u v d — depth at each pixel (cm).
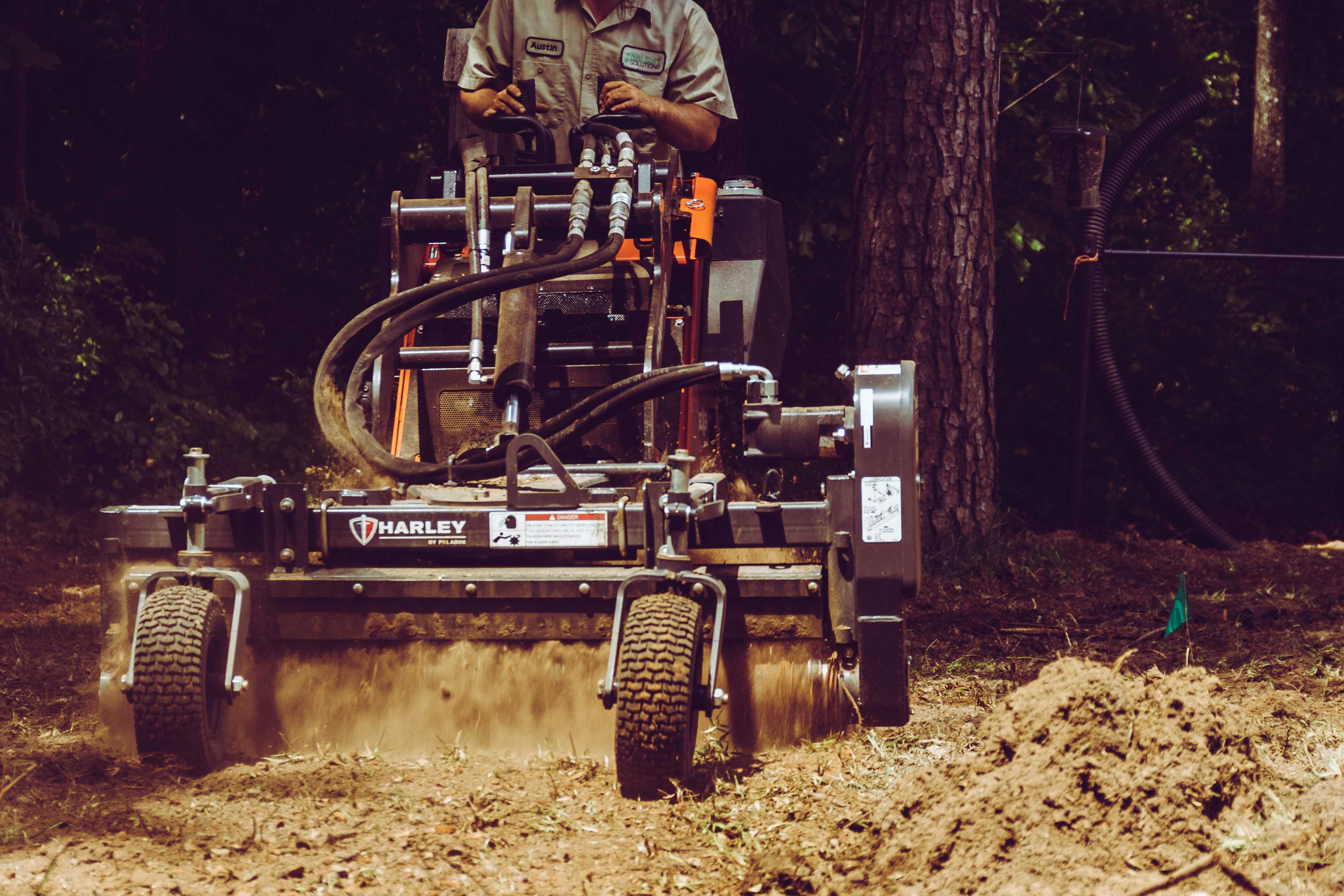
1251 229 3005
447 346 914
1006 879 517
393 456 804
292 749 739
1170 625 1026
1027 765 571
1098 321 1917
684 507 685
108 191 2350
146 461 1881
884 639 705
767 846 591
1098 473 2569
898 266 1474
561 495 710
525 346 829
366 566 747
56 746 744
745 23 1995
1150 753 568
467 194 888
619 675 639
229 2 2336
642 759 637
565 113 1012
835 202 2150
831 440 751
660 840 603
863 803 639
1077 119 2000
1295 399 2731
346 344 814
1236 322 2736
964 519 1467
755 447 757
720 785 670
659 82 1006
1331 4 3566
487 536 713
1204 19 3083
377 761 716
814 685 728
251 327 2336
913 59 1469
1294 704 834
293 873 554
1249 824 546
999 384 2561
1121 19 2656
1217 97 2977
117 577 739
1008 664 1003
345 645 736
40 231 2180
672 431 882
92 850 571
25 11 2123
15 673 966
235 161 2395
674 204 902
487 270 858
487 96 1025
